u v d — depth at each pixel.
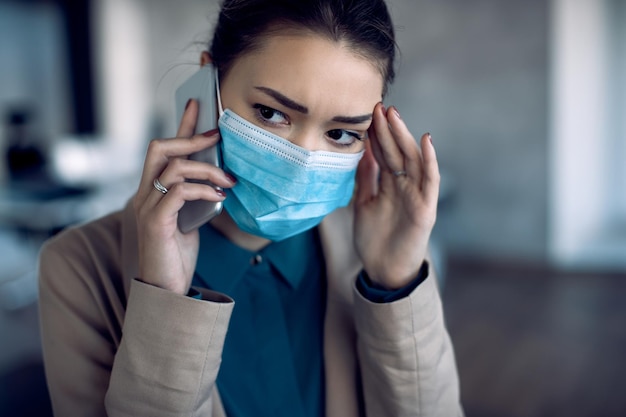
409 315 0.82
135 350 0.74
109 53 6.86
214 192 0.74
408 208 0.85
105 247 0.87
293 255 0.91
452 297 4.24
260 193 0.79
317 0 0.70
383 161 0.87
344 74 0.70
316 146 0.76
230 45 0.75
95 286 0.83
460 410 0.94
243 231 0.88
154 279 0.76
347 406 0.88
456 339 3.49
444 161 5.21
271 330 0.88
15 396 2.70
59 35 6.98
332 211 0.92
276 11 0.70
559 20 4.61
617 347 3.31
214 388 0.81
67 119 7.14
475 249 5.18
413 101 5.24
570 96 4.77
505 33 4.82
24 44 6.93
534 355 3.24
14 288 4.23
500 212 5.06
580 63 4.78
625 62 4.85
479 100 5.00
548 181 4.84
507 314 3.87
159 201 0.75
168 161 0.77
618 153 5.04
